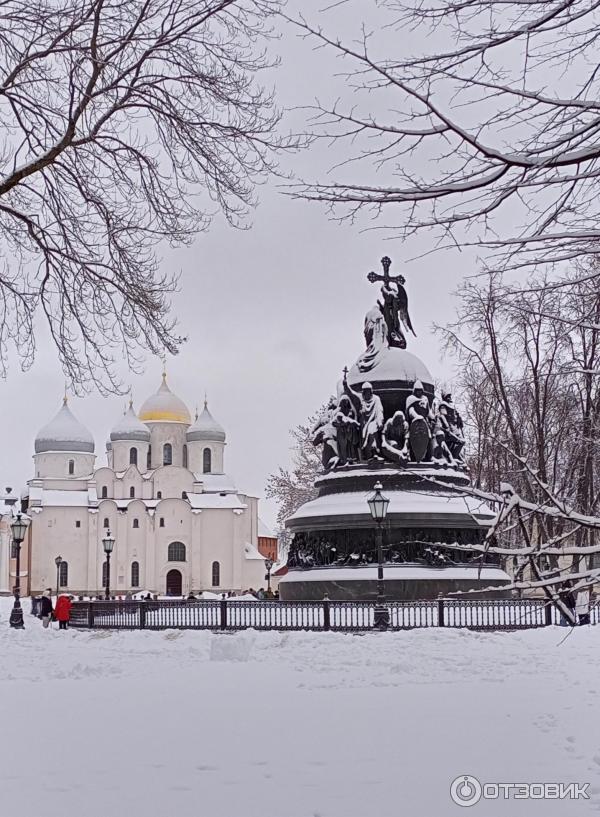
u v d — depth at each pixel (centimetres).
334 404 3650
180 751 1059
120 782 922
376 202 722
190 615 3062
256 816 795
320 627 2808
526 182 693
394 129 701
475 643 2303
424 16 683
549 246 712
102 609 3259
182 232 2159
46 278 2208
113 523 10631
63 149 1889
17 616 3403
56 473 10994
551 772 924
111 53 1783
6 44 1992
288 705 1402
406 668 1831
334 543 3319
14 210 2072
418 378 3534
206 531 10888
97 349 2261
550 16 653
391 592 3131
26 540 10400
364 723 1224
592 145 679
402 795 855
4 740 1139
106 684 1714
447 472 3356
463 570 3169
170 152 1992
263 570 11162
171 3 1830
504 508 662
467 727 1176
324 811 808
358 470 3403
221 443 11719
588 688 1530
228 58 1948
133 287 2158
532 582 662
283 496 6838
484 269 820
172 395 11925
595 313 927
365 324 3719
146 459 11444
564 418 1523
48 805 842
